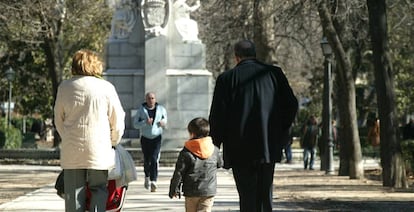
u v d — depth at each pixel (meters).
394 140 38.06
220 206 28.20
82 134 16.45
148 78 59.81
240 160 17.06
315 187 39.53
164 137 59.56
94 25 79.06
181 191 20.66
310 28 57.34
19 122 121.31
